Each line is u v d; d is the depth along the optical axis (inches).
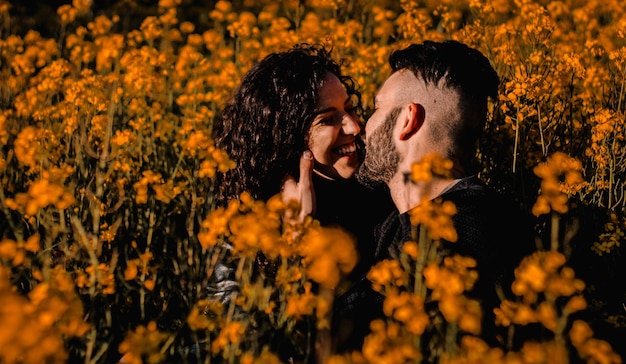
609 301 109.0
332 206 97.8
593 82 134.2
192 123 136.6
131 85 141.4
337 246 64.0
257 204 73.5
